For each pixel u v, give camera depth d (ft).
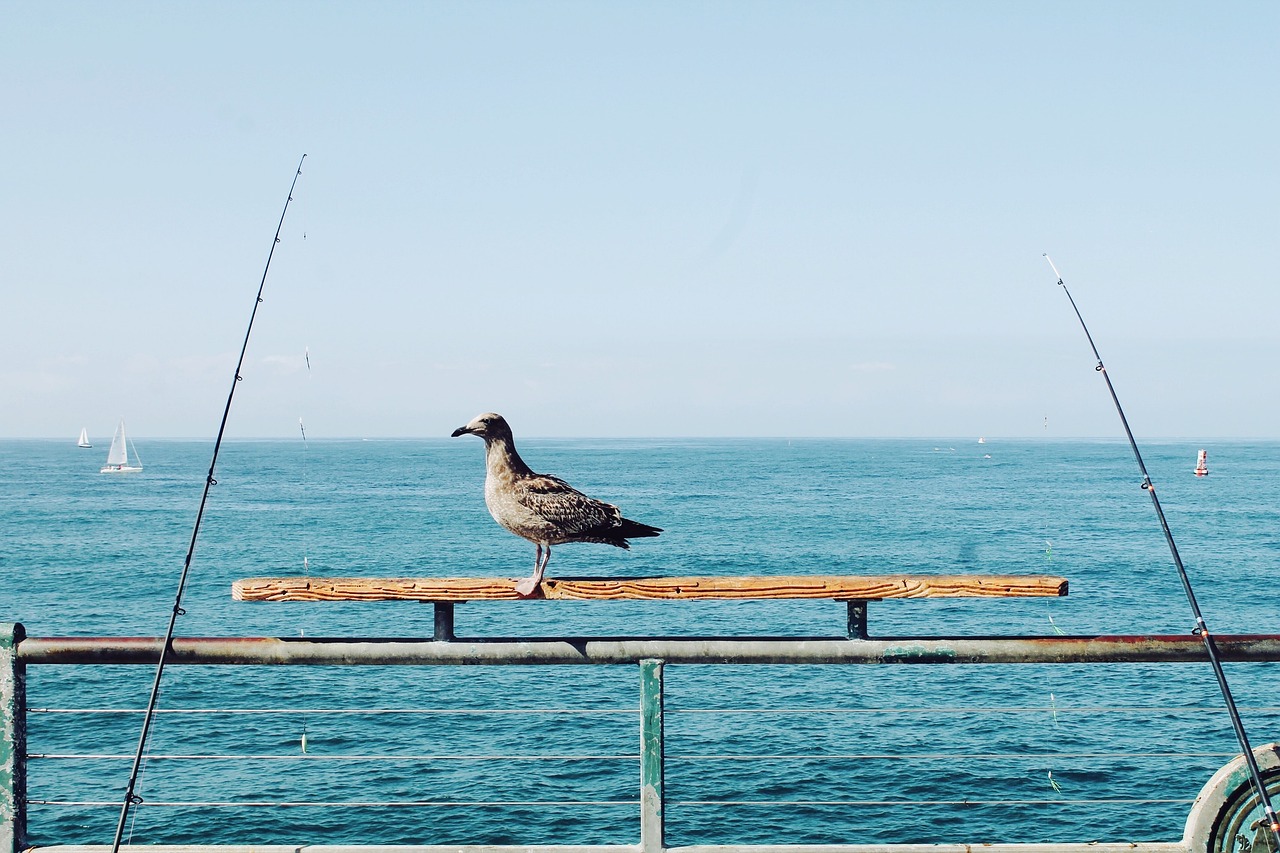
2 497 409.69
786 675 102.37
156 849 14.30
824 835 62.90
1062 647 13.83
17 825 13.75
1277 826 12.67
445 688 97.35
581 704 92.22
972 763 74.18
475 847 14.40
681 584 13.73
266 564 203.62
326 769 73.82
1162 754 14.21
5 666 13.56
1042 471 645.51
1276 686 94.02
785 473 622.13
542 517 14.65
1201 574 182.70
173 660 13.74
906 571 191.83
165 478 576.61
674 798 68.03
